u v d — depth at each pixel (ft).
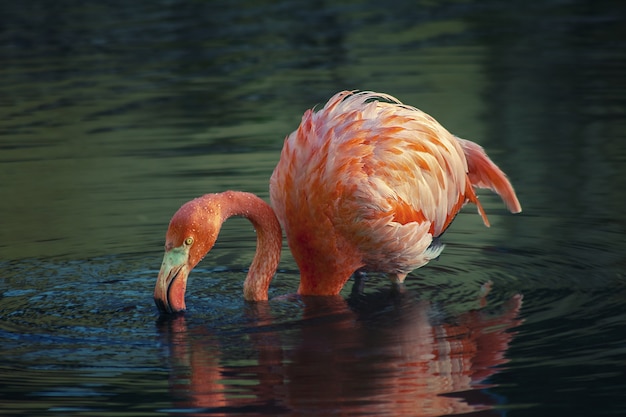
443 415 32.22
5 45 107.55
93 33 112.47
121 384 35.47
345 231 46.26
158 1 130.72
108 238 54.54
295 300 46.37
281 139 72.64
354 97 48.52
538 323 40.88
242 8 125.80
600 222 55.01
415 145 48.26
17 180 65.26
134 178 64.85
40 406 33.53
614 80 87.15
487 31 109.40
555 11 118.93
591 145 69.46
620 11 116.98
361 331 40.93
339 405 33.06
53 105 84.48
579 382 34.50
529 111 78.59
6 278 48.91
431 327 41.11
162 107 83.35
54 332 41.57
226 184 62.39
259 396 33.99
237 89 88.33
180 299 44.11
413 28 112.37
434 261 51.03
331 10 123.95
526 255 50.80
